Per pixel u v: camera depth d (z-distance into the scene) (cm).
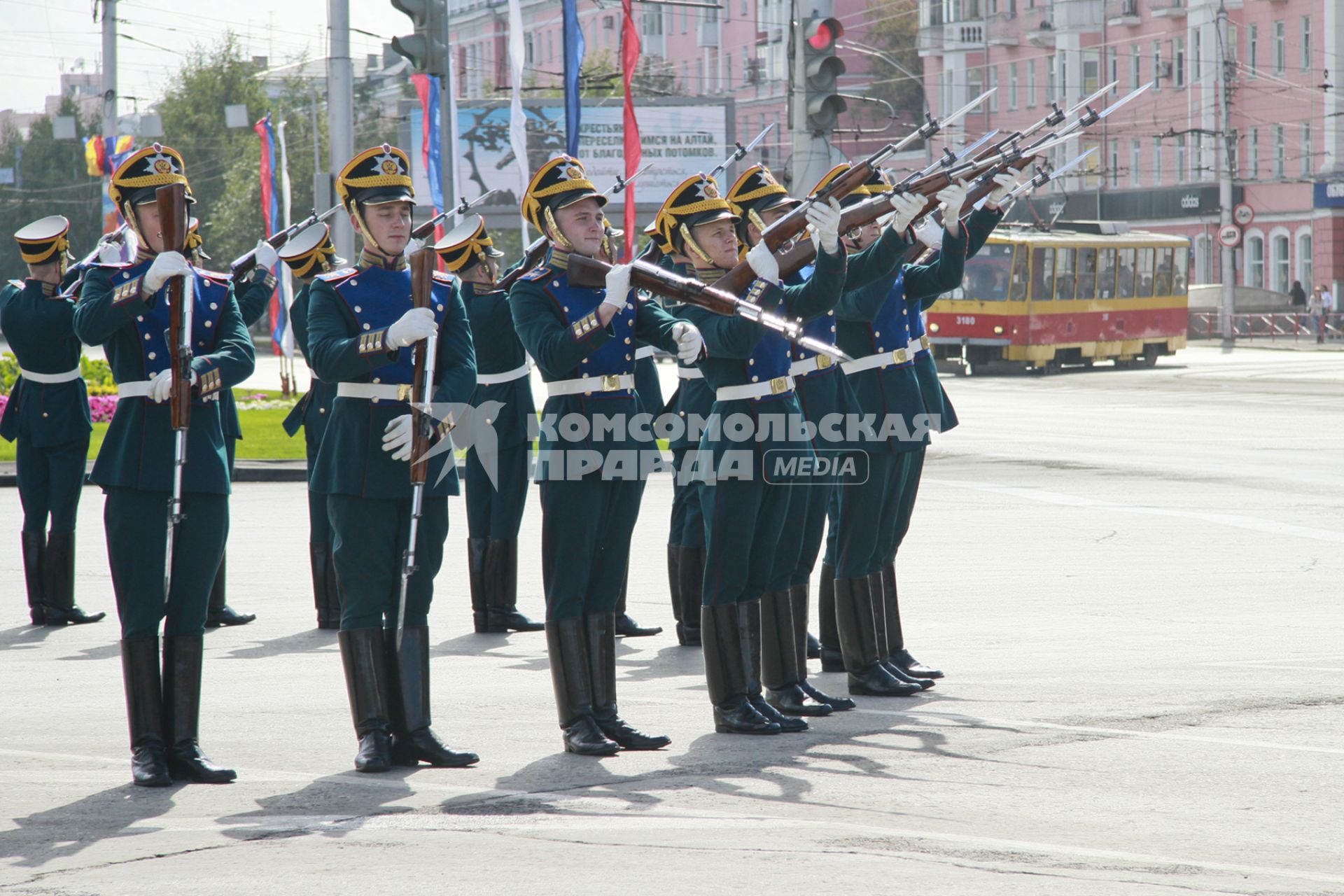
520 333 1922
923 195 2202
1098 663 2405
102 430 5816
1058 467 5266
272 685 2322
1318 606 2880
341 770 1828
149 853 1510
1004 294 10806
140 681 1784
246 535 3900
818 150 4491
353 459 1831
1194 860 1484
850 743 1952
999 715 2086
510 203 13138
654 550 3712
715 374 2027
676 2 8538
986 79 17900
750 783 1762
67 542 2856
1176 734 1967
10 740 1986
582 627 1927
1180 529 3872
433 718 2100
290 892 1395
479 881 1421
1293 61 14925
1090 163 16612
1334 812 1641
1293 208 15038
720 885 1408
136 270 1820
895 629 2328
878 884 1409
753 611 2036
